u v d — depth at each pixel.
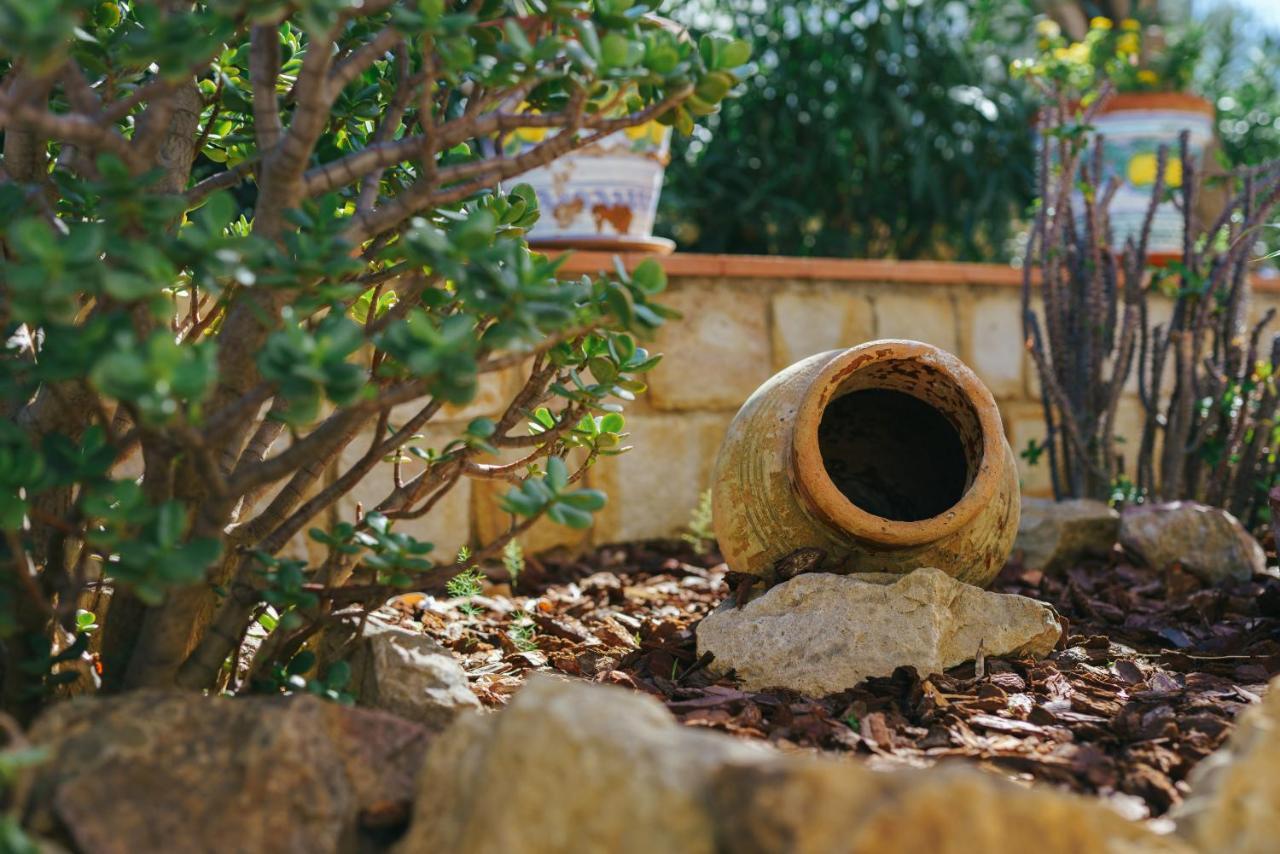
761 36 6.55
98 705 1.74
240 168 2.34
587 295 2.22
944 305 4.93
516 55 1.91
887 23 6.59
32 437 2.09
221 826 1.63
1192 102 4.95
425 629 3.06
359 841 1.76
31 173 2.11
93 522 2.11
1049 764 2.04
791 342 4.60
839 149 6.41
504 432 2.38
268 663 2.12
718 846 1.41
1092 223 4.15
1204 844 1.55
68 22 1.48
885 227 6.84
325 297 1.80
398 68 2.13
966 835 1.37
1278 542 3.18
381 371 1.98
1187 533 3.71
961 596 2.65
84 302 2.47
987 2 6.80
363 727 1.83
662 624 3.10
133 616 2.08
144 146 1.82
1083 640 2.91
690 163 6.44
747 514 2.79
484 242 1.79
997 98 6.65
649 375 4.34
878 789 1.41
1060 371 4.29
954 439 2.97
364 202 2.12
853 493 3.13
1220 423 4.16
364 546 2.05
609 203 4.16
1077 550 3.85
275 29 1.95
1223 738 2.14
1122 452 5.22
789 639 2.55
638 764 1.48
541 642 2.98
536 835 1.49
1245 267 4.12
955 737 2.20
